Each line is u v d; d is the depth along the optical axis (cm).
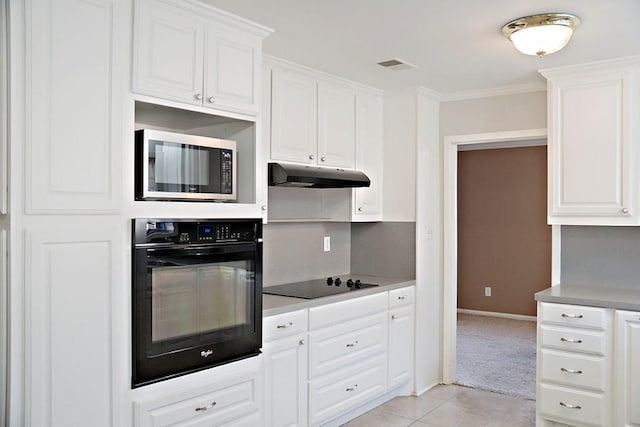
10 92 185
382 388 381
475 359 516
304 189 404
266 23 272
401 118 424
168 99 235
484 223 736
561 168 354
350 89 396
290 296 334
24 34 188
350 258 458
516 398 408
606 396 318
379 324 378
